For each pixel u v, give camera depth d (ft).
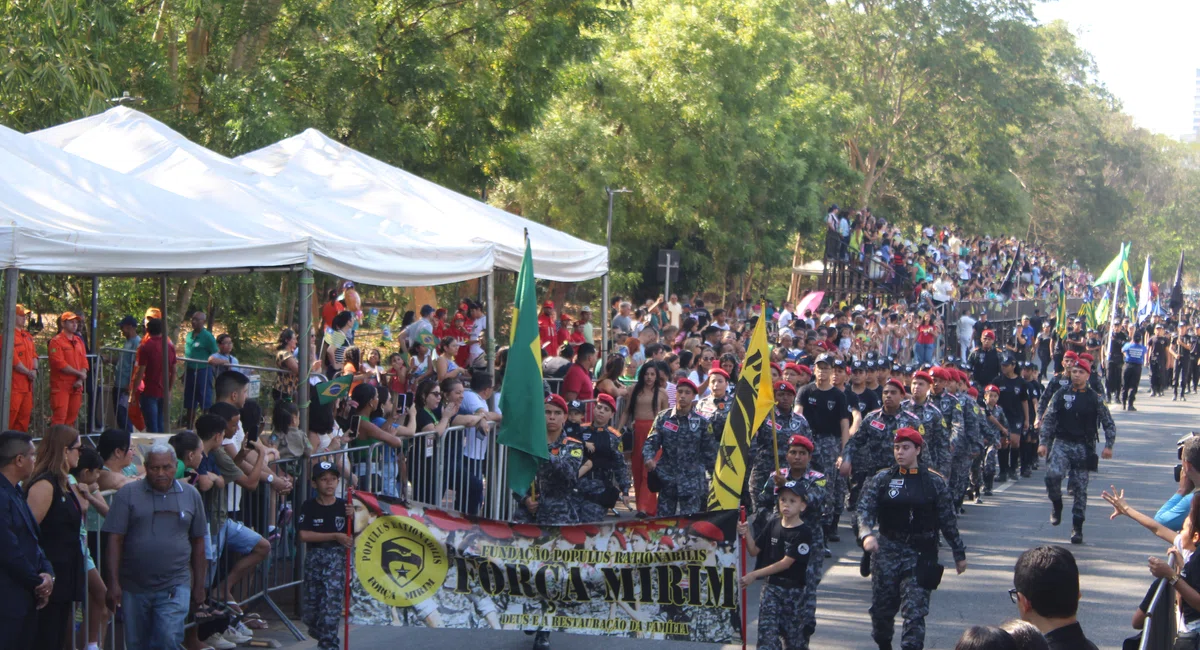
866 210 145.07
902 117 203.10
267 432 49.96
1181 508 27.32
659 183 123.34
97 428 52.65
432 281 42.60
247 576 32.81
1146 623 20.53
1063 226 304.30
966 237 222.89
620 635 27.63
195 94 76.33
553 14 88.99
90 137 43.21
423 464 39.27
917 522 28.99
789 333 73.15
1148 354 130.31
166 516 26.58
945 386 49.88
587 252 55.21
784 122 143.23
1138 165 310.65
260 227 35.58
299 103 78.02
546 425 32.99
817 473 29.63
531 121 90.68
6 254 27.66
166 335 50.34
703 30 125.08
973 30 199.93
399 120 82.74
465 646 32.22
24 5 57.06
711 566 27.35
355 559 27.25
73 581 24.50
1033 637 14.55
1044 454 48.26
